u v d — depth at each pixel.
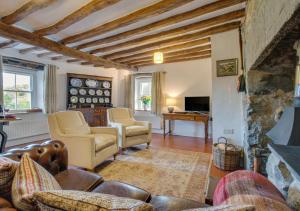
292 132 0.99
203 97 4.98
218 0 2.40
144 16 2.53
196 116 4.70
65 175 1.56
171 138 5.00
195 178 2.46
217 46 3.27
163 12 2.43
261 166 2.08
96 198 0.62
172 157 3.34
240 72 3.02
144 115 6.12
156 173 2.62
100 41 3.64
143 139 3.93
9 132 3.96
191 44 3.93
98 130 3.31
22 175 0.87
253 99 2.16
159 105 5.66
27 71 4.52
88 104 5.62
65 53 3.72
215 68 3.29
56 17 2.66
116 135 3.26
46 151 1.60
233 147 2.75
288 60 1.93
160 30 3.32
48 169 1.59
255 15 1.72
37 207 0.70
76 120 3.12
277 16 1.04
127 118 4.32
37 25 2.92
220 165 2.62
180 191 2.13
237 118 3.12
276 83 2.06
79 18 2.54
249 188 0.91
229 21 2.95
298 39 1.47
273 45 1.29
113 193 1.30
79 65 5.52
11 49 4.06
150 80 6.06
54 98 4.70
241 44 2.93
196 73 5.27
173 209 1.07
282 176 1.34
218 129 3.26
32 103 4.65
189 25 3.10
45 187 0.86
